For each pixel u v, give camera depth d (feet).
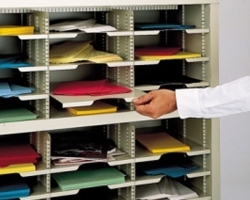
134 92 5.55
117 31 5.58
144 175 6.04
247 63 6.94
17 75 6.31
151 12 6.76
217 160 6.21
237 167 7.15
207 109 4.22
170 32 6.70
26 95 5.29
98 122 5.51
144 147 6.20
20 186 5.56
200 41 6.08
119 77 6.04
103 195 6.30
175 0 5.70
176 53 6.05
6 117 5.25
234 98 4.11
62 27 5.53
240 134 7.07
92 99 5.23
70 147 5.99
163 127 7.11
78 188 5.61
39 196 5.50
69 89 5.59
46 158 5.54
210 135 6.15
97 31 5.49
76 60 5.50
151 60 5.74
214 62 5.98
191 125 6.53
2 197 5.37
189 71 6.41
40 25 5.46
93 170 6.00
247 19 6.82
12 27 5.28
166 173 6.07
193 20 6.19
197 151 6.12
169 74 6.61
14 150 5.73
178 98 4.24
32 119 5.33
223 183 7.13
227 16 6.73
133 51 5.64
